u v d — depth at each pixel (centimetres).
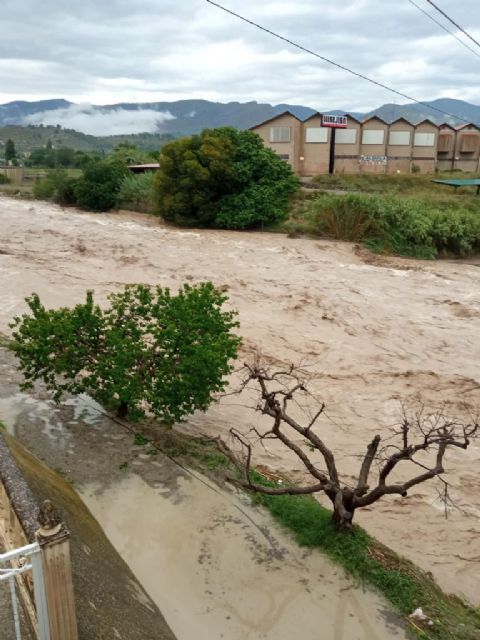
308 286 2023
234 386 1238
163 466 826
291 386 1270
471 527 845
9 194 4112
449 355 1500
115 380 849
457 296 1994
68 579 377
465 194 3709
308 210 3106
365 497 675
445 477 968
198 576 629
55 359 878
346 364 1409
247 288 1981
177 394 848
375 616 595
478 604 699
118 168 3666
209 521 719
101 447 855
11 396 979
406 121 5119
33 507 408
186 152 2969
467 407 1224
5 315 1603
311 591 622
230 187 3038
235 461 743
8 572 353
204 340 877
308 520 727
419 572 704
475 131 5578
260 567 651
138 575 618
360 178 4244
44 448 832
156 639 502
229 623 571
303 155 4938
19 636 372
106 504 732
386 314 1783
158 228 3017
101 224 3064
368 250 2595
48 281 1967
